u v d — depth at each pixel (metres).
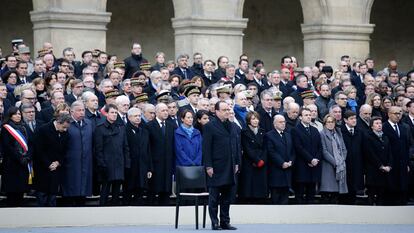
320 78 45.38
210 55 56.12
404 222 39.34
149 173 37.53
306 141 38.97
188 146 37.41
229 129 33.56
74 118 36.41
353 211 38.81
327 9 59.50
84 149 36.31
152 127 37.75
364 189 42.25
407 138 41.09
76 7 52.03
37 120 36.81
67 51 44.34
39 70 40.81
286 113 40.12
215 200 33.50
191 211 36.84
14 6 59.59
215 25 56.12
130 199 37.56
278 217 37.88
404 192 41.09
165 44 63.91
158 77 42.38
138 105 39.03
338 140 39.78
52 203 36.06
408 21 70.00
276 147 38.59
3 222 34.50
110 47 62.41
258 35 66.94
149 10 63.44
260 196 38.44
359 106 46.06
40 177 35.56
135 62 46.66
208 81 46.41
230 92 39.88
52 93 37.16
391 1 69.94
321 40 59.53
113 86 40.31
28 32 60.03
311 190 39.62
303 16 65.25
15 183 35.31
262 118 40.19
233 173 33.41
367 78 45.22
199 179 34.09
